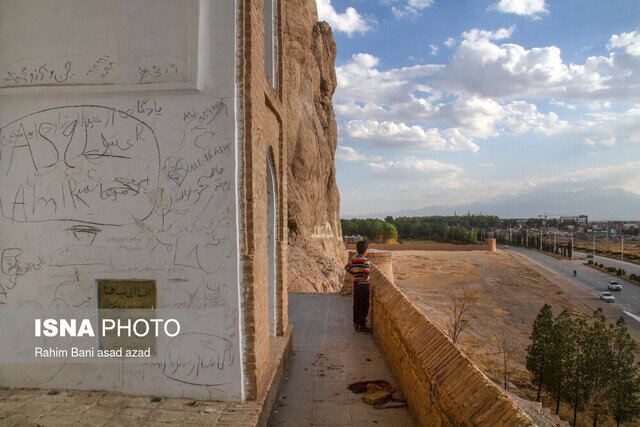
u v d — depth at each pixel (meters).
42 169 4.79
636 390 19.66
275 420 4.89
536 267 75.12
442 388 3.62
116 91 4.64
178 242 4.61
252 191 4.60
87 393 4.69
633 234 194.62
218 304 4.55
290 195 30.86
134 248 4.67
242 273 4.57
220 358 4.55
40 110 4.78
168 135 4.62
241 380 4.54
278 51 7.41
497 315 35.72
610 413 19.88
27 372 4.82
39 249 4.80
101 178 4.71
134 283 4.72
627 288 56.97
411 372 4.98
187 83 4.52
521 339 29.06
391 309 6.52
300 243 29.88
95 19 4.71
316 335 8.52
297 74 35.88
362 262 8.84
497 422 2.69
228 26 4.56
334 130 44.78
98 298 4.77
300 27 37.53
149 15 4.64
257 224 4.84
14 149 4.82
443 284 49.62
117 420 4.12
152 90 4.60
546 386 20.83
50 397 4.59
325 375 6.33
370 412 5.05
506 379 22.08
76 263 4.75
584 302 46.00
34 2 4.79
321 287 23.22
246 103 4.59
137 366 4.68
